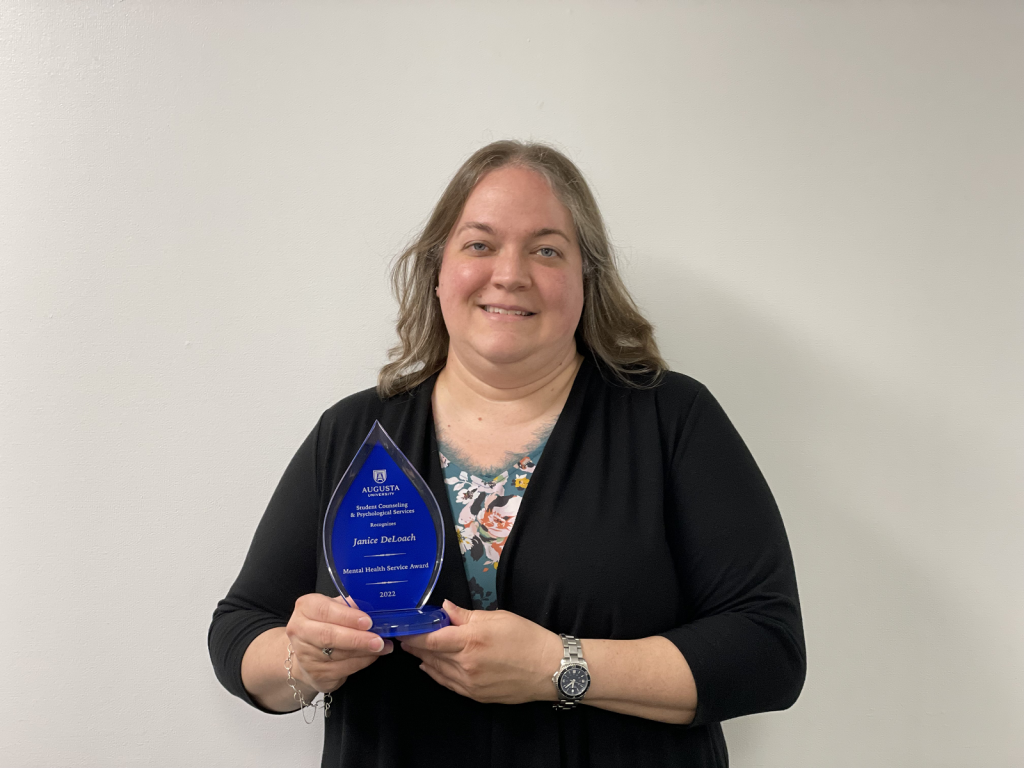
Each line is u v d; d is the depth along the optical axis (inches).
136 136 55.3
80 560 55.2
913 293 55.4
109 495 55.3
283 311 56.0
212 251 55.7
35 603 55.1
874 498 55.7
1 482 54.9
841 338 55.7
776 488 56.0
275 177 55.7
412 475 38.0
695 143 55.8
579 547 37.3
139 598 55.5
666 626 37.9
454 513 39.8
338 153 55.9
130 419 55.4
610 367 43.6
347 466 42.9
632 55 55.7
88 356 55.2
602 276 43.9
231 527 55.9
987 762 55.2
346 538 37.0
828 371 55.7
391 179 56.0
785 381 55.9
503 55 55.8
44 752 55.4
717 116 55.7
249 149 55.7
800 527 55.9
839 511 55.7
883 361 55.5
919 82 55.4
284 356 56.1
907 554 55.5
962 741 55.4
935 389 55.4
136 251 55.4
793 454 55.9
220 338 55.7
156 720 55.7
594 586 36.8
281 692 39.1
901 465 55.5
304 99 55.7
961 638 55.3
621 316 44.8
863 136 55.6
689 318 56.2
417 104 55.9
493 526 39.1
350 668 34.4
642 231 56.1
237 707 55.9
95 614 55.3
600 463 39.8
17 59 54.9
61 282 55.2
